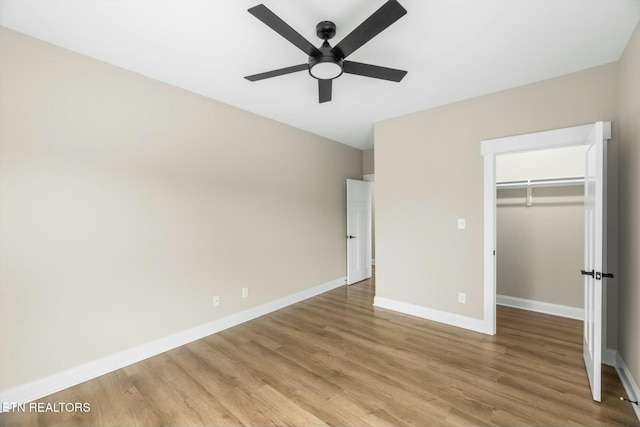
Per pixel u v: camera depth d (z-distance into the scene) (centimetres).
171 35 200
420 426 171
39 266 201
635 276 192
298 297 410
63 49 212
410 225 353
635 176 195
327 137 461
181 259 280
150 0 166
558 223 349
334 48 177
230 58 230
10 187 191
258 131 355
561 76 257
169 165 272
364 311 369
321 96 246
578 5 170
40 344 201
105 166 232
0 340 187
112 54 223
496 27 191
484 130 298
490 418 176
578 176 345
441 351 260
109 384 215
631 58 201
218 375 225
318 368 234
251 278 346
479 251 303
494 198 294
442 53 223
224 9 174
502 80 267
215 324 307
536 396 196
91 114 225
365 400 194
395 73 202
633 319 195
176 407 189
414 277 351
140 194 252
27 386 195
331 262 475
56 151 209
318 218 448
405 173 356
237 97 304
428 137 337
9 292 190
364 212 538
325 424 173
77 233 218
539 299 361
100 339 228
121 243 241
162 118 267
